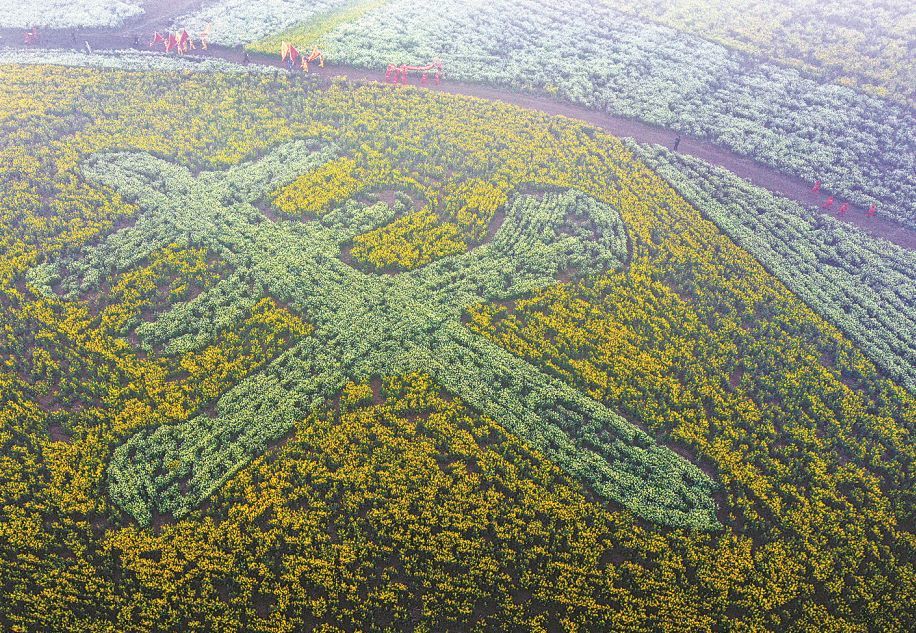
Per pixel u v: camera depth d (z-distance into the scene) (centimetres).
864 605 3253
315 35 7012
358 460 3666
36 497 3459
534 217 5184
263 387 3975
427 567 3300
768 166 5831
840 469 3725
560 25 7462
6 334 4144
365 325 4338
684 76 6744
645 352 4278
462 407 3953
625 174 5600
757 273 4841
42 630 3086
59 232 4856
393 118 6019
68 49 6706
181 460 3631
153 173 5388
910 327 4525
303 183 5344
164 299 4484
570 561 3350
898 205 5438
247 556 3303
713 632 3192
